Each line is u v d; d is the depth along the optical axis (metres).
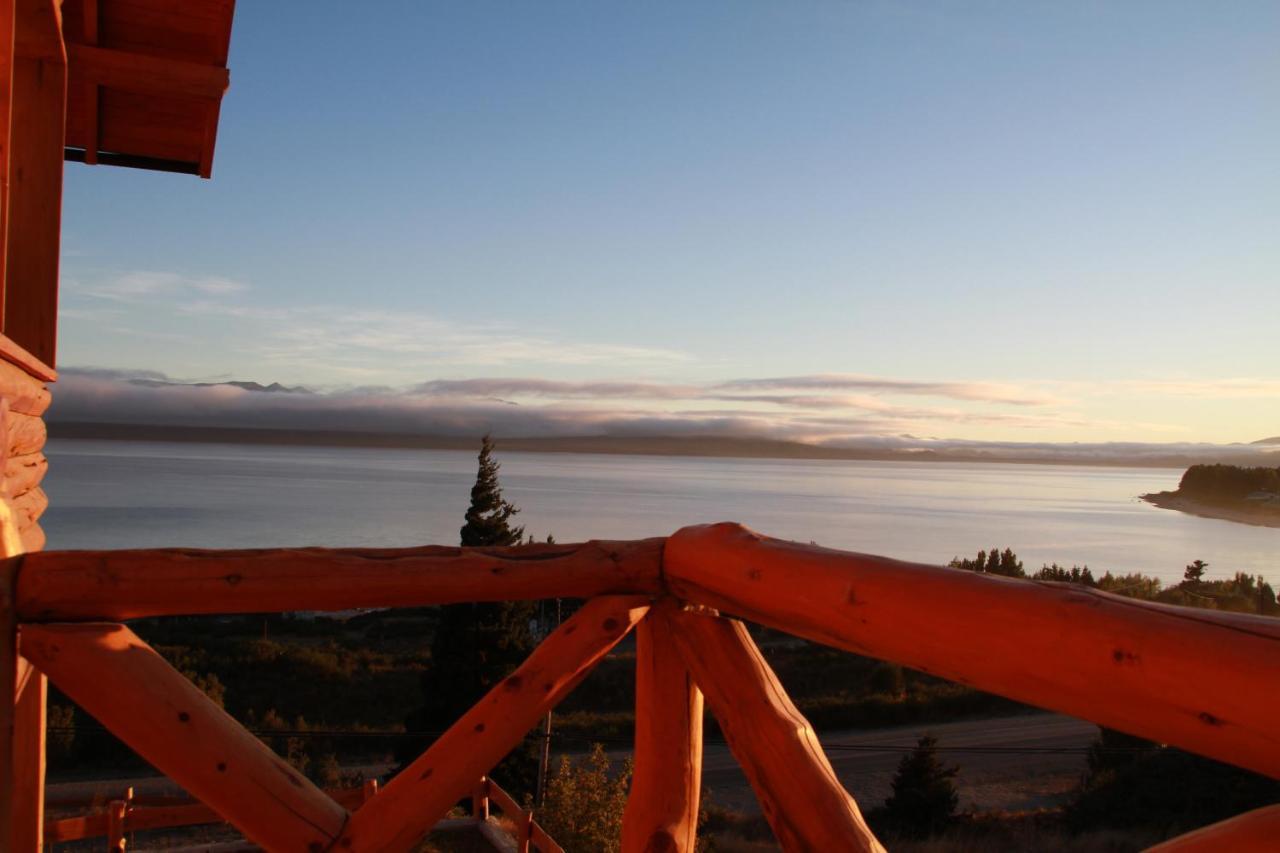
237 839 10.17
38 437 2.53
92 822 5.93
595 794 11.80
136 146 4.59
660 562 2.00
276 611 1.78
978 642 1.05
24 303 2.88
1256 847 0.71
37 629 1.64
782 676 29.53
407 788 1.70
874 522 184.00
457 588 1.87
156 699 1.60
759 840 15.47
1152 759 17.83
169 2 3.52
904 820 17.14
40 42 2.83
